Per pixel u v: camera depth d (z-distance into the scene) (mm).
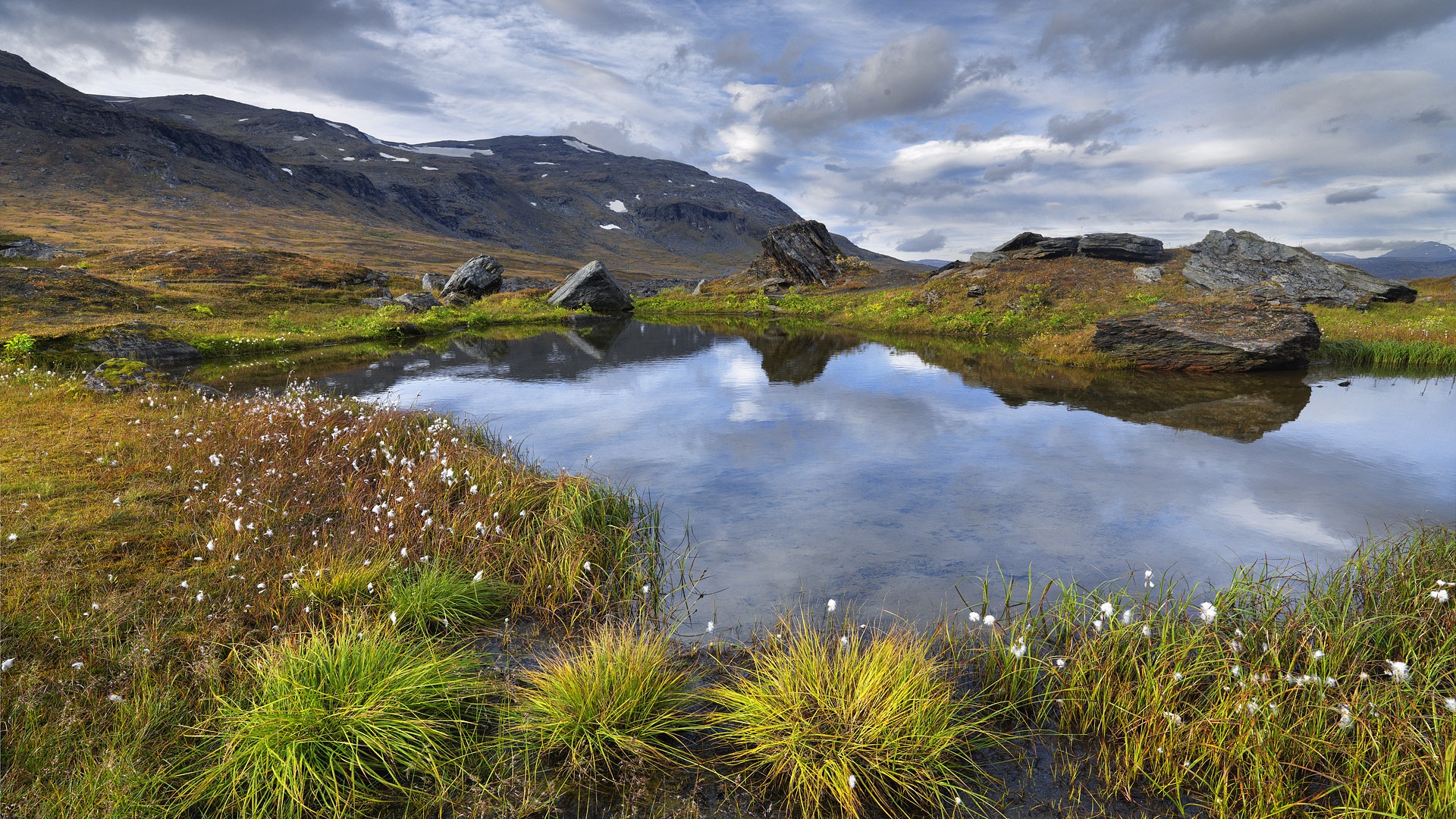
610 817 3461
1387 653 4438
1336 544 6586
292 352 23891
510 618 5480
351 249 156500
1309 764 3586
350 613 4992
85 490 7328
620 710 3928
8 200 151250
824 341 27297
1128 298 29719
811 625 5250
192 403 12516
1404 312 27766
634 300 56875
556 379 17719
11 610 4684
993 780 3754
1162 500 7980
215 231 154875
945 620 5207
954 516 7570
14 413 10906
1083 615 5203
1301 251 33312
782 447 10625
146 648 4348
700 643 5113
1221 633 4660
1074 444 10703
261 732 3508
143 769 3424
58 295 26688
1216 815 3426
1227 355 17672
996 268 36625
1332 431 11344
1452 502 7770
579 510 7105
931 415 13008
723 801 3594
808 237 57594
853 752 3670
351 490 7730
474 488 7551
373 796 3482
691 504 8094
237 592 5277
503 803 3504
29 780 3305
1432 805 3088
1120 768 3807
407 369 19766
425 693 4004
